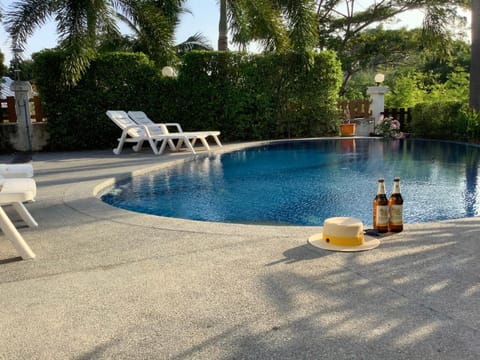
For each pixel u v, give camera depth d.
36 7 10.29
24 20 10.20
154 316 1.82
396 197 2.94
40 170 6.68
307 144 11.11
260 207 4.37
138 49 14.92
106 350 1.57
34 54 10.26
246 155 8.93
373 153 8.83
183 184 5.72
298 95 12.21
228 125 11.91
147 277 2.27
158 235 3.04
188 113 11.59
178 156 8.25
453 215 3.85
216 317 1.80
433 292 1.98
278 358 1.48
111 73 10.73
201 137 9.05
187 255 2.60
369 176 5.98
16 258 2.64
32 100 10.98
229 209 4.32
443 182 5.37
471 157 7.83
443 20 13.30
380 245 2.68
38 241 2.97
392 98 19.61
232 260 2.49
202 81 11.48
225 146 10.02
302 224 3.75
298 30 11.22
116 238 2.99
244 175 6.35
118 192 5.28
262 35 11.41
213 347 1.57
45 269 2.44
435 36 13.41
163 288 2.12
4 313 1.89
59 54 10.22
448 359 1.44
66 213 3.76
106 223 3.40
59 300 2.02
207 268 2.37
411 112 13.20
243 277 2.23
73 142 10.70
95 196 4.57
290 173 6.44
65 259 2.59
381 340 1.57
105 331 1.71
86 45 10.05
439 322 1.70
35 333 1.71
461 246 2.60
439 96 18.47
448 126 11.37
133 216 3.62
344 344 1.56
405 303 1.87
